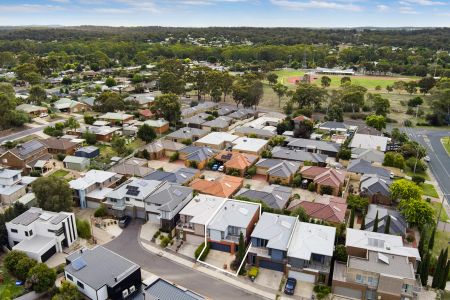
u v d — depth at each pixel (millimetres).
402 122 145875
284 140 111125
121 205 70625
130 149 103938
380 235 58281
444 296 51812
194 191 75375
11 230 60344
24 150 91688
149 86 193500
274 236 56594
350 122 140000
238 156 93750
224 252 61062
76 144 103625
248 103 157375
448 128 139500
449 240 65438
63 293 48531
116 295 49344
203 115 136000
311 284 53812
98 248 56281
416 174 94438
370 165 89750
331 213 66062
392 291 48688
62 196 67250
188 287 53031
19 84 198500
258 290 52750
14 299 49688
